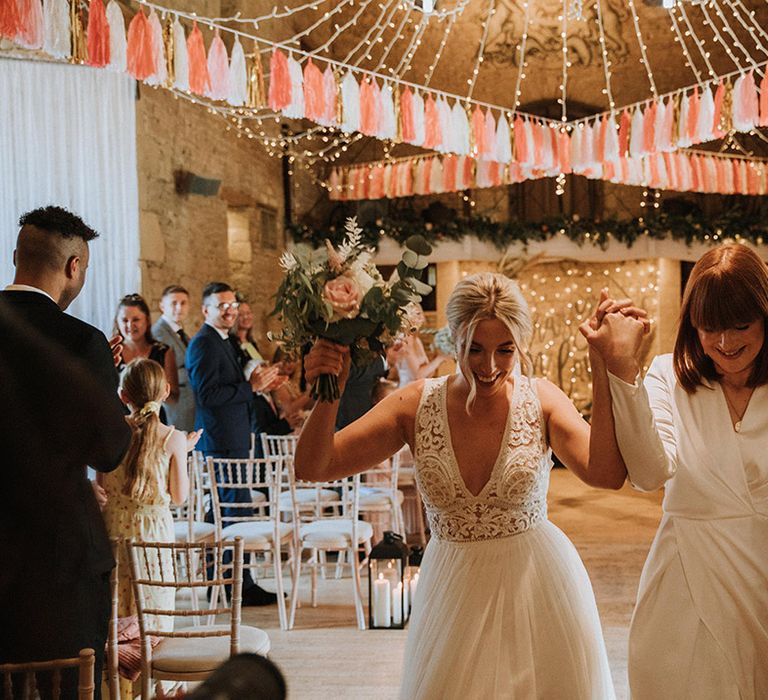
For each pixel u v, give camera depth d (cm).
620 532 727
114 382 225
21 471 202
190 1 870
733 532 193
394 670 423
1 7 376
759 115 636
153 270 792
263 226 1192
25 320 208
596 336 183
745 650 190
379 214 1419
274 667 54
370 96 620
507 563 211
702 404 198
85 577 217
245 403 563
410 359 666
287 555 682
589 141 742
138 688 361
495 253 1310
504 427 214
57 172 657
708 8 1434
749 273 188
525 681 201
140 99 769
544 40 1512
